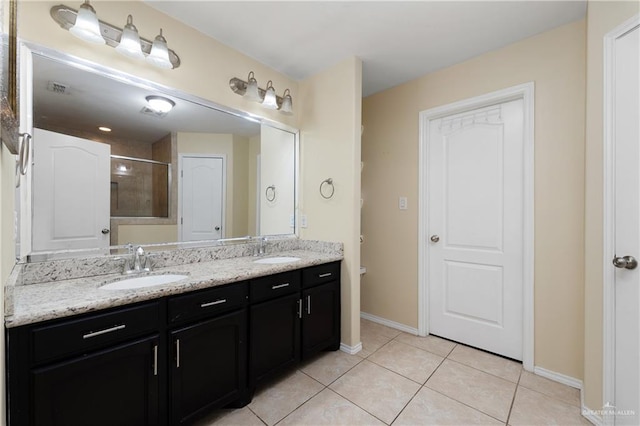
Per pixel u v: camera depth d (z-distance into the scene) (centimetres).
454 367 205
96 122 155
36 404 98
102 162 159
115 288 145
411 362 212
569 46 186
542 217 196
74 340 105
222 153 212
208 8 173
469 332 238
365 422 151
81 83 150
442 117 254
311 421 151
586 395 154
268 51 219
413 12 176
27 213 133
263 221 240
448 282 250
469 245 238
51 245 141
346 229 231
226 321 153
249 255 224
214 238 210
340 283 233
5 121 69
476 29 192
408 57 228
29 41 133
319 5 170
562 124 189
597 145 148
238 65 218
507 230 219
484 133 230
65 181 146
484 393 175
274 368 180
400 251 273
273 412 158
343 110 232
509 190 218
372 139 295
